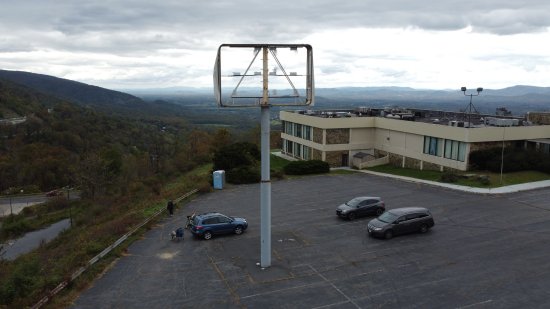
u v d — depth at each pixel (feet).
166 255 74.74
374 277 64.39
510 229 83.20
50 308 54.80
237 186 136.26
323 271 67.15
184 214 102.42
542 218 89.15
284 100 65.46
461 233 82.48
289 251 76.28
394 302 56.49
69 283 61.57
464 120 166.20
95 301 57.77
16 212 208.95
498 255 71.00
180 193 125.70
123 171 213.05
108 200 162.40
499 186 117.08
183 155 243.40
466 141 130.93
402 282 62.39
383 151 169.89
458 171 135.44
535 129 138.72
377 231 81.00
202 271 67.72
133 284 63.05
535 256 69.92
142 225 90.48
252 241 81.92
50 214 182.50
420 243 78.13
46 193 256.73
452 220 90.84
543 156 130.21
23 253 120.78
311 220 95.45
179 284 63.00
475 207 99.30
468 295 57.77
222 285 62.59
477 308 54.39
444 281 62.23
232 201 115.55
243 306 56.29
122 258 73.51
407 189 122.52
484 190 113.70
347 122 168.66
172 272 67.36
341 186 131.85
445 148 140.97
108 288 61.72
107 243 79.05
